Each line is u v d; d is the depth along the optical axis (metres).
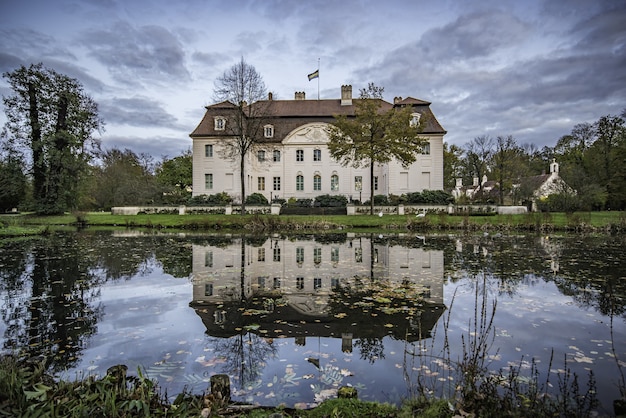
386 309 6.69
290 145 42.91
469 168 65.06
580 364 4.43
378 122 30.14
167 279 9.35
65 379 4.05
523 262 11.70
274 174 43.16
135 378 4.08
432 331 5.62
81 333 5.57
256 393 3.82
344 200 39.47
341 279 9.30
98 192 50.94
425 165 40.34
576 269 10.44
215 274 10.00
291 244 17.31
